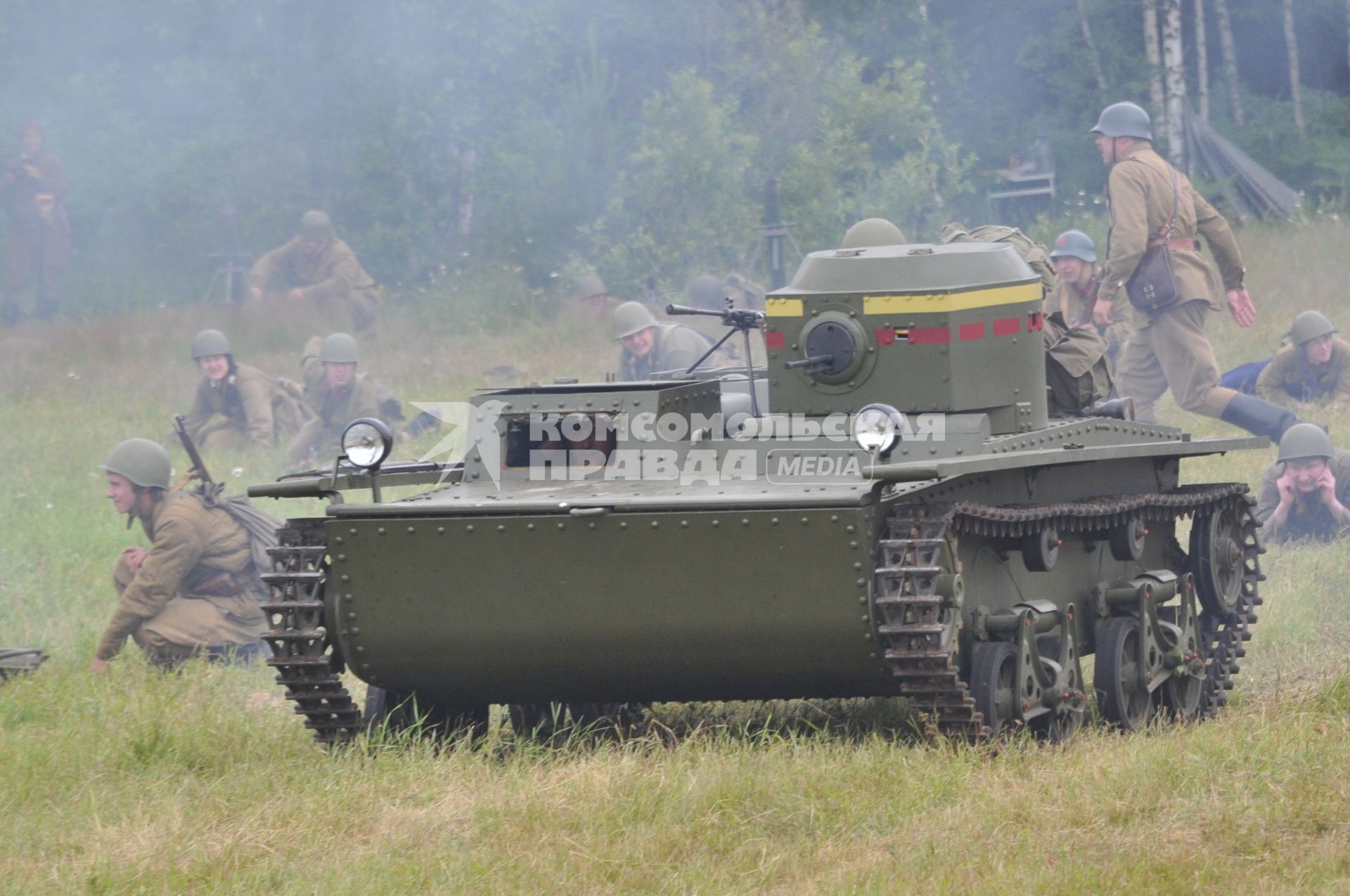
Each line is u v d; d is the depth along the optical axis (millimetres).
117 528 49344
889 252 29109
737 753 25125
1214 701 32312
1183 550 33844
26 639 38875
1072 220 86625
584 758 25609
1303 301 72688
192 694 31500
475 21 97062
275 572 26703
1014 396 28938
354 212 96062
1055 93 100188
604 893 20047
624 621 25578
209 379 61125
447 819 22719
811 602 24859
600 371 70188
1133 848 20578
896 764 24516
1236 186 91188
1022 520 27047
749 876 20391
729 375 32938
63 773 26266
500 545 25656
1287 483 43875
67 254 91500
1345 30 106000
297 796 24250
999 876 19766
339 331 78938
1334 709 27094
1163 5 99000
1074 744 26734
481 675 26828
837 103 87750
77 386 72688
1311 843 20641
